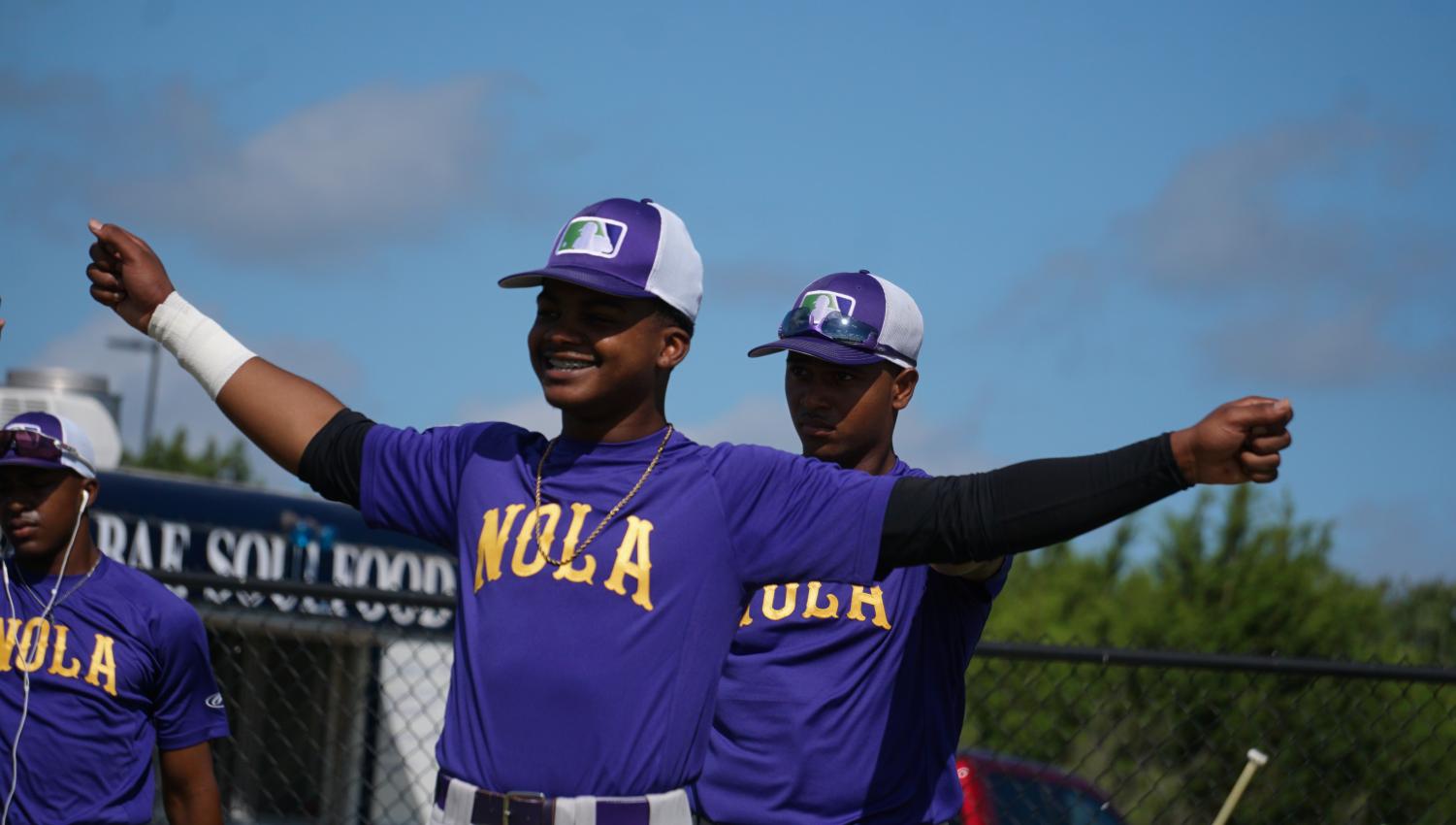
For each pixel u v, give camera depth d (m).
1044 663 18.23
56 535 12.34
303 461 8.40
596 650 7.55
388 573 28.09
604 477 7.86
